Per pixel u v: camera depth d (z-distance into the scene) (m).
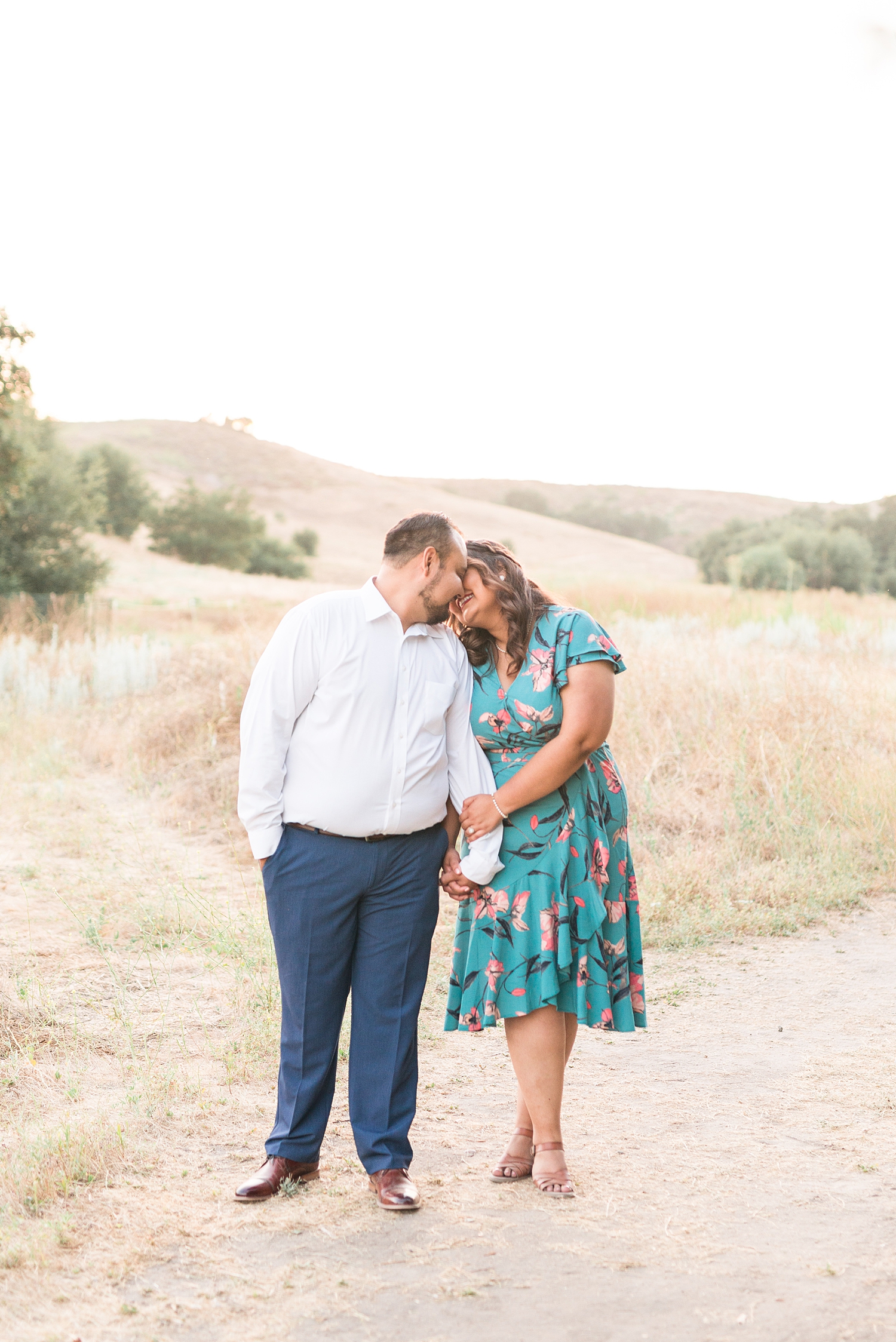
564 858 2.98
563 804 3.01
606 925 3.07
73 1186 2.98
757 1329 2.29
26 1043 4.04
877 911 6.17
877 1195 2.94
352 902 2.91
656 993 4.94
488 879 3.00
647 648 11.66
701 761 8.30
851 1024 4.45
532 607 3.02
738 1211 2.86
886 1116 3.51
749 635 15.34
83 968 5.00
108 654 13.47
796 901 6.21
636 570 80.44
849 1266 2.55
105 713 11.85
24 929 5.61
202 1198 2.93
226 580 46.44
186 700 10.91
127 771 9.84
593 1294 2.44
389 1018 2.97
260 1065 3.90
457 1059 4.14
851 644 14.29
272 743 2.88
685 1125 3.47
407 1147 2.97
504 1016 2.97
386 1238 2.72
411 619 2.92
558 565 81.69
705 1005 4.75
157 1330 2.30
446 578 2.90
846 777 7.80
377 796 2.86
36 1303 2.39
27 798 8.91
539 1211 2.87
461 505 101.25
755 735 8.55
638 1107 3.64
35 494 32.28
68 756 10.55
